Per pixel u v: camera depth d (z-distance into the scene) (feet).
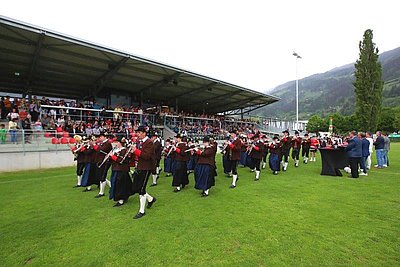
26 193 23.97
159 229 14.98
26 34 41.14
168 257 11.84
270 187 25.77
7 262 11.58
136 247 12.80
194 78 68.44
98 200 21.43
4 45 45.16
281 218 16.58
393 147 92.48
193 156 33.86
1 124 43.09
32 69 55.31
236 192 23.73
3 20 35.65
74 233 14.58
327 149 33.12
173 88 78.33
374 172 35.40
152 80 69.36
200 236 13.99
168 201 20.88
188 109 109.29
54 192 24.36
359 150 30.86
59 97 78.28
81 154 27.07
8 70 57.67
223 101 101.91
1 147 36.19
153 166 18.28
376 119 108.17
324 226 15.23
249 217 16.81
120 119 60.03
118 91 78.13
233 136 28.14
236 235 14.07
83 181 25.16
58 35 40.98
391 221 15.96
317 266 11.03
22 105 49.98
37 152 39.37
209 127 85.81
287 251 12.30
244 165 39.60
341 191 23.84
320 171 36.68
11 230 15.07
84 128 49.39
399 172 35.35
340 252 12.16
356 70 112.78
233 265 11.14
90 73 60.95
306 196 22.04
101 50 46.91
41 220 16.65
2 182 29.14
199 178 22.76
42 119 49.26
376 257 11.71
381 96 109.91
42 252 12.44
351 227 15.05
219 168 39.60
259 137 36.86
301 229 14.82
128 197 21.03
